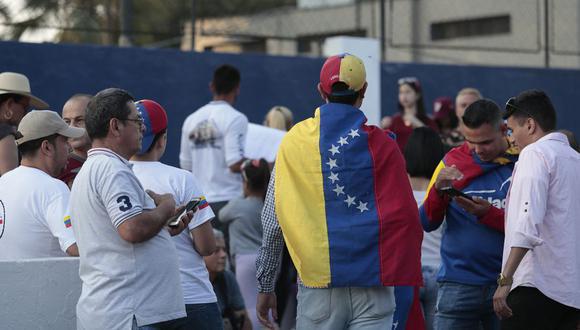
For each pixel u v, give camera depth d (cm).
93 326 1218
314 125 1328
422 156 1848
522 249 1386
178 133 3175
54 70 2994
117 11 3525
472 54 4366
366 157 1302
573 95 3991
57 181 1473
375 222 1288
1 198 1453
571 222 1436
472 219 1588
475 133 1562
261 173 2269
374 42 3184
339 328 1315
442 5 4328
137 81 3120
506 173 1593
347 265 1287
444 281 1617
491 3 4325
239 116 2444
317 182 1302
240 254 2242
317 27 3950
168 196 1269
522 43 4234
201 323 1465
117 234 1219
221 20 3603
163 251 1256
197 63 3216
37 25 3108
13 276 1384
